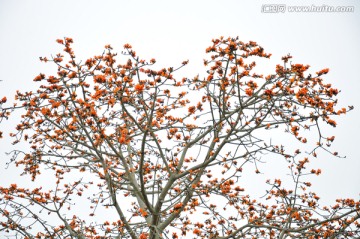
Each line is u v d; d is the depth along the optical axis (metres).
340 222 6.73
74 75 5.88
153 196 6.17
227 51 5.61
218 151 6.04
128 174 6.70
